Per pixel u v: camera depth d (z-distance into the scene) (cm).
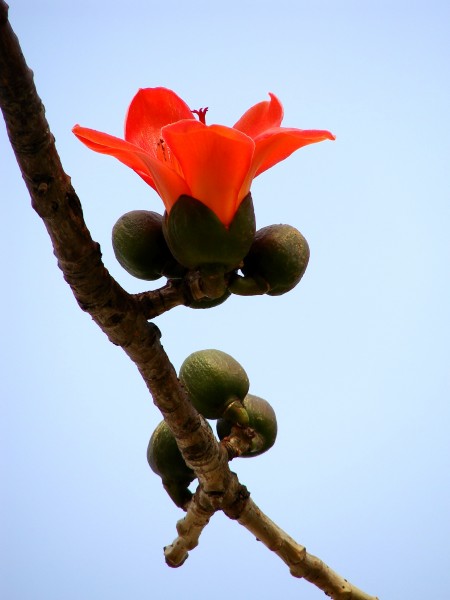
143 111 127
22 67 116
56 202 119
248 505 129
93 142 123
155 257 127
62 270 121
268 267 127
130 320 123
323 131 122
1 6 115
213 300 127
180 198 123
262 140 122
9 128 117
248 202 124
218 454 127
